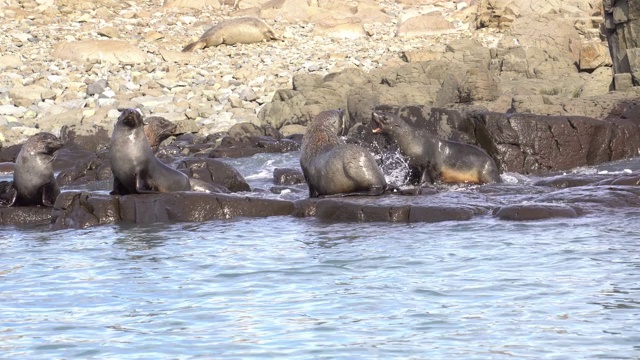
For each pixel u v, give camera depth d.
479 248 47.69
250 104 129.12
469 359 30.80
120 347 32.91
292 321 35.56
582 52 129.25
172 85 139.38
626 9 109.94
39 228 60.38
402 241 50.44
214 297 39.62
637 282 39.59
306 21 195.00
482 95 110.31
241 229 56.59
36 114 125.69
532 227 52.69
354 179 61.88
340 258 46.59
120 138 61.75
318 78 123.44
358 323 35.06
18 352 32.66
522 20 142.50
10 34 172.88
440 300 37.94
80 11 196.50
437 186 69.31
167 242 52.97
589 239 48.75
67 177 87.38
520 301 37.34
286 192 71.00
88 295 40.62
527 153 84.38
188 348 32.59
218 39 170.25
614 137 88.38
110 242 53.66
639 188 61.06
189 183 65.88
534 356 30.88
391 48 162.50
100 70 147.75
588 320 34.59
